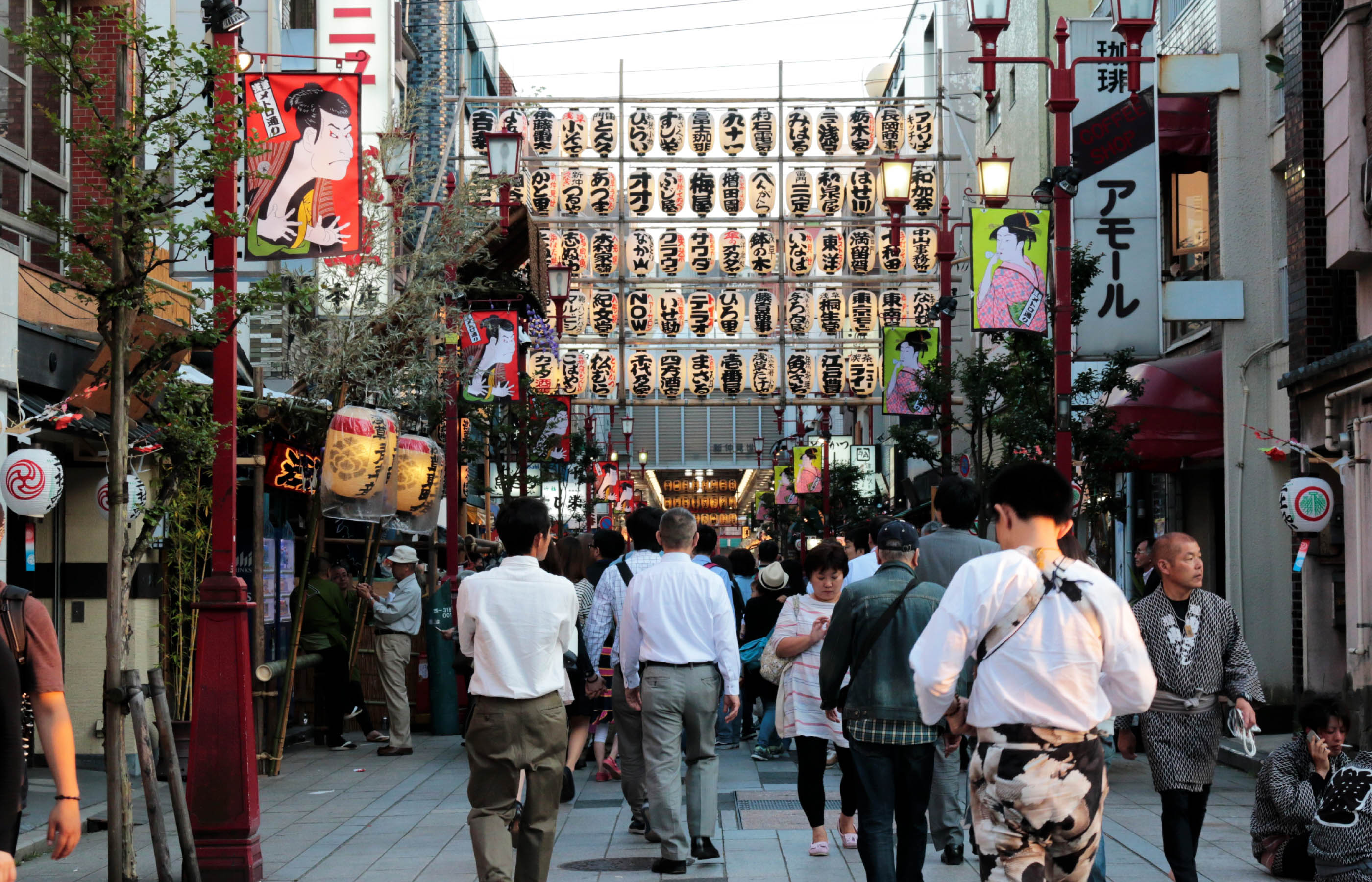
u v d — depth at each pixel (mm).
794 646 9172
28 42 7973
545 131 37469
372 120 26891
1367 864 7457
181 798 8180
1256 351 17781
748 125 38250
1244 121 18094
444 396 20391
